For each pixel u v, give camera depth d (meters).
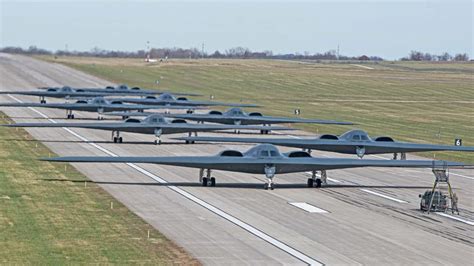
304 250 101.62
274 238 108.06
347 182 164.88
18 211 121.31
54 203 129.00
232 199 138.25
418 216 126.94
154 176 163.25
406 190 155.75
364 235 111.38
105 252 97.81
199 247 102.00
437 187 159.50
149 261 94.19
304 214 126.25
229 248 101.81
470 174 184.75
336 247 103.75
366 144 193.88
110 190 143.88
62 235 106.25
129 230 110.75
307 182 162.00
